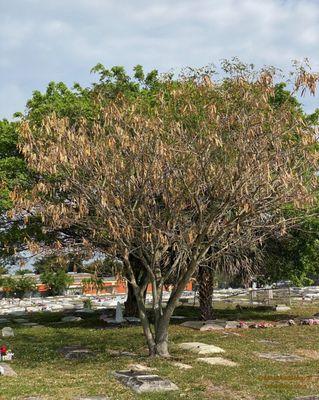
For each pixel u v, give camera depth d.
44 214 13.97
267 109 13.62
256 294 36.12
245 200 12.83
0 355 14.63
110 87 21.31
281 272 23.91
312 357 14.69
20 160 19.75
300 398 9.74
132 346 17.09
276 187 13.00
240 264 23.11
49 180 15.74
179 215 13.94
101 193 12.71
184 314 27.44
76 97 21.39
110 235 13.35
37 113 19.91
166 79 14.63
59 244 14.57
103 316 26.05
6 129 21.36
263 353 15.30
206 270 23.28
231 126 13.15
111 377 11.80
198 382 11.21
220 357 14.34
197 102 13.56
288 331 20.19
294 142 13.38
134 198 13.92
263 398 9.80
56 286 45.41
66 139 12.94
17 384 11.05
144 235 13.37
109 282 44.88
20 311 32.75
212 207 13.76
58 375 12.20
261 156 12.68
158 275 15.51
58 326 23.55
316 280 52.00
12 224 21.50
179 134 13.26
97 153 13.09
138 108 14.57
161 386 10.60
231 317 25.31
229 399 9.77
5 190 19.38
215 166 13.18
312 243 22.16
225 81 13.55
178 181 13.33
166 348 14.73
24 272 45.31
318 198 15.70
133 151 12.64
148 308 30.88
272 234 18.69
